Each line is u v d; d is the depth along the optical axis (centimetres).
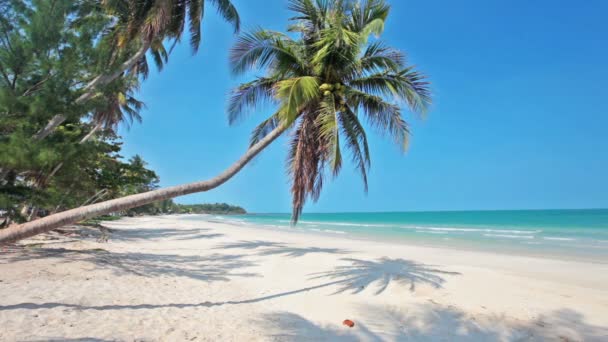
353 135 726
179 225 3281
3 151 470
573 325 545
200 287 712
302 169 669
